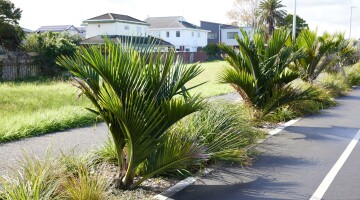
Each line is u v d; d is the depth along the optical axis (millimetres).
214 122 6977
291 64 14328
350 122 10188
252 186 5410
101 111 4828
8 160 6316
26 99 12930
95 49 4543
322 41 14086
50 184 4273
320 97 11797
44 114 9445
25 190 3971
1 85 17938
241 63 9695
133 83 4547
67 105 11352
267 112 9586
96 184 4520
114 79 4449
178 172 5629
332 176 5891
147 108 4578
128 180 5004
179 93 5062
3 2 29031
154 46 4969
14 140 7680
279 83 9539
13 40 29953
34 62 23422
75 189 4391
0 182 4953
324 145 7758
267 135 8516
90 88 4887
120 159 5051
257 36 10070
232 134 6871
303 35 14125
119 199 4574
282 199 4973
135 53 4742
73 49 24125
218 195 5051
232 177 5758
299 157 6879
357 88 18578
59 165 4941
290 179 5727
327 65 15664
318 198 5035
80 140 7844
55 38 24703
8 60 22078
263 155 6980
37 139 7836
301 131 9008
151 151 4832
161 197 4895
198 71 5113
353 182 5648
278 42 9742
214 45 53938
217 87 17469
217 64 40188
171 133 5219
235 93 15578
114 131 4871
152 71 4711
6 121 8633
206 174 5820
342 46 17391
